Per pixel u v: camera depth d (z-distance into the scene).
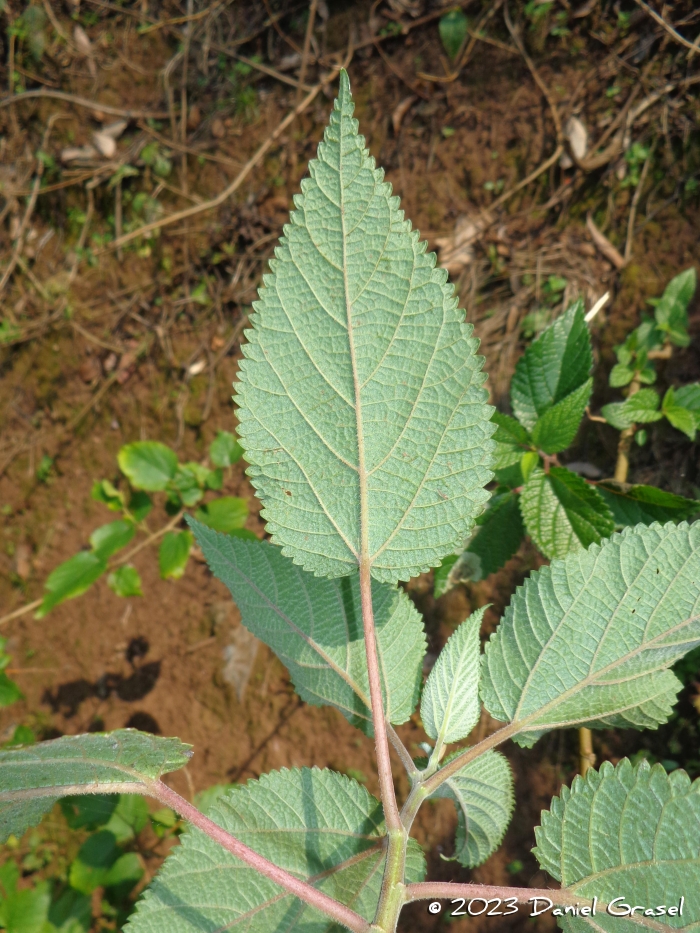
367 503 0.22
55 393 0.76
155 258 0.72
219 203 0.69
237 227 0.68
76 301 0.75
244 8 0.67
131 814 0.49
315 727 0.61
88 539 0.73
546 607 0.24
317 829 0.24
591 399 0.55
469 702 0.23
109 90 0.74
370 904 0.24
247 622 0.27
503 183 0.58
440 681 0.23
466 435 0.21
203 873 0.23
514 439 0.41
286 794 0.25
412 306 0.21
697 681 0.49
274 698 0.62
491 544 0.42
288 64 0.66
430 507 0.22
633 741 0.51
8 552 0.76
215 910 0.23
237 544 0.26
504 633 0.24
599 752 0.51
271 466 0.22
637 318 0.54
